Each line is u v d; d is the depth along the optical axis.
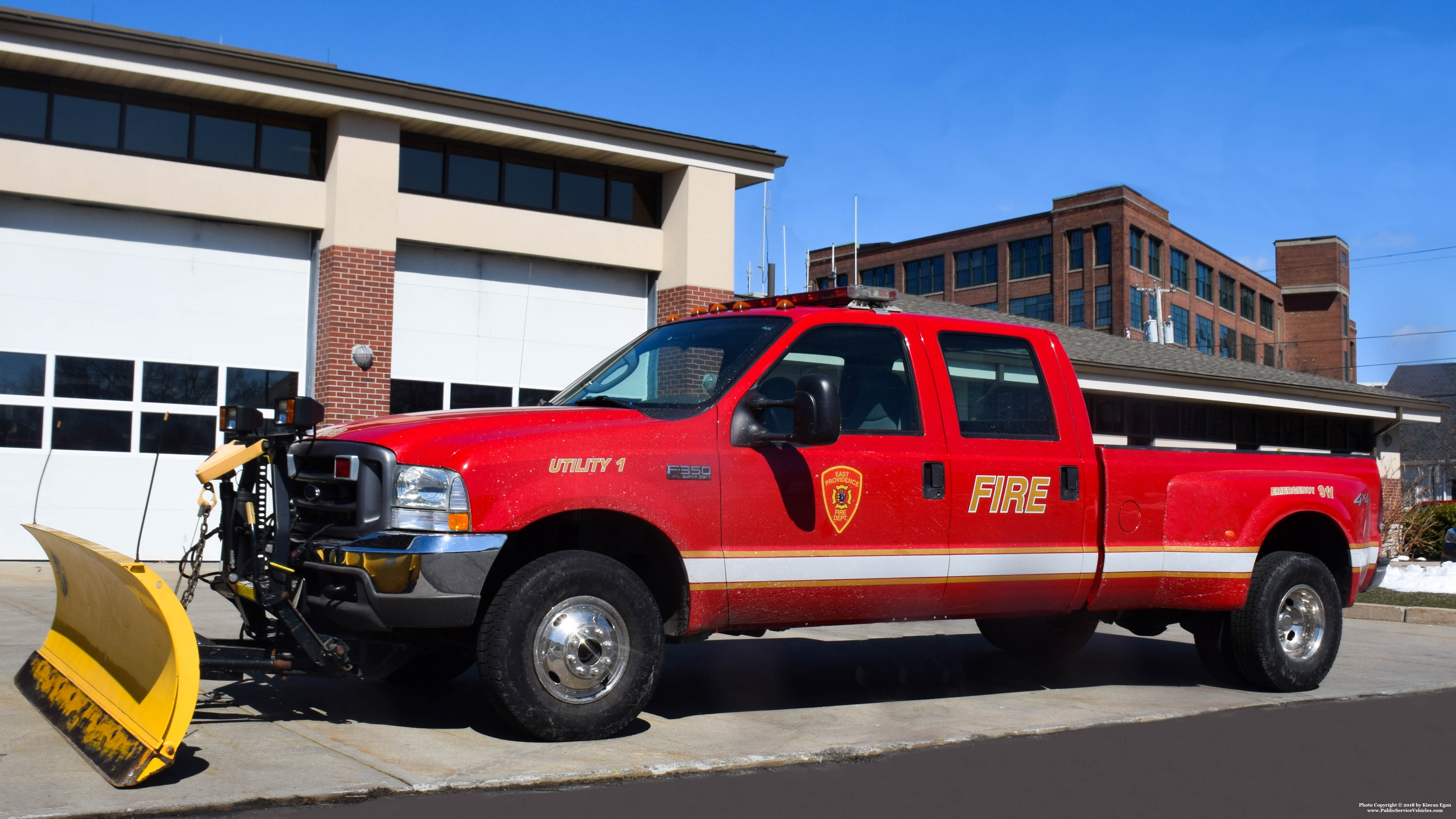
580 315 17.02
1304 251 81.25
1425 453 54.00
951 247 70.56
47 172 13.52
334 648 5.36
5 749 4.97
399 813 4.30
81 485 13.84
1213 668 7.70
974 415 6.59
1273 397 23.50
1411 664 9.23
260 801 4.33
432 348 15.83
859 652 8.80
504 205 16.25
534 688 5.27
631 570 5.88
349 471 5.29
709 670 7.78
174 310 14.39
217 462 5.41
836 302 6.62
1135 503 6.98
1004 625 8.65
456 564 5.13
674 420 5.74
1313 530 8.00
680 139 16.84
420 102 15.02
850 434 6.15
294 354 15.07
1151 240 64.94
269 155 14.89
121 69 13.37
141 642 4.93
